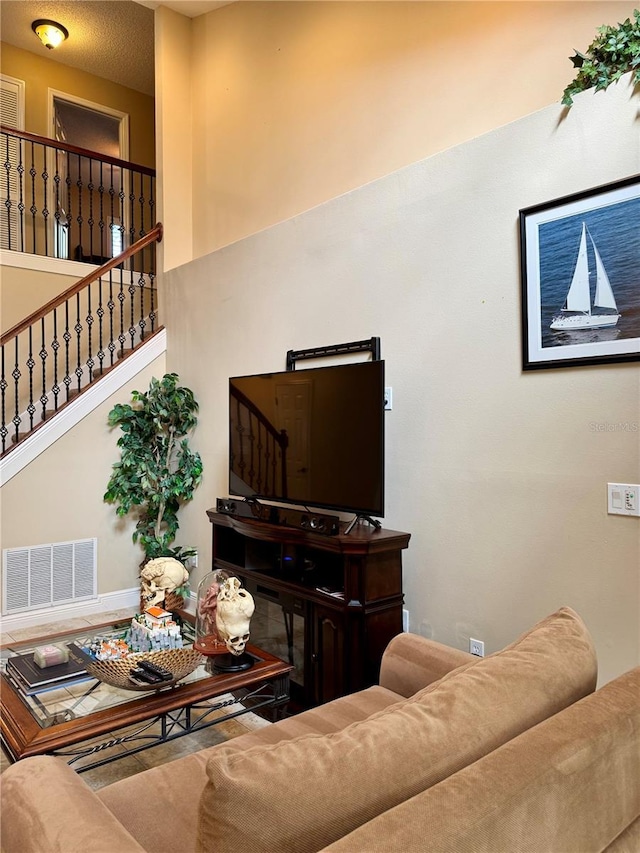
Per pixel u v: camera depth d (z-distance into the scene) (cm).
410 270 290
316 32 418
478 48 322
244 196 474
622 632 211
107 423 453
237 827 85
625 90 212
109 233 717
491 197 255
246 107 475
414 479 287
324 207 341
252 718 278
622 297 211
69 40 625
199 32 526
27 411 509
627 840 111
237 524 322
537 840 90
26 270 518
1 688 208
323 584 289
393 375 298
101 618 433
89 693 207
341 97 398
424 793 87
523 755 96
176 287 485
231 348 416
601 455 217
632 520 209
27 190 638
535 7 298
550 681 122
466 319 264
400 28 362
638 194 207
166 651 222
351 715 181
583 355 221
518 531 243
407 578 288
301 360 355
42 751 170
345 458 285
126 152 718
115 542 456
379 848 77
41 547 421
